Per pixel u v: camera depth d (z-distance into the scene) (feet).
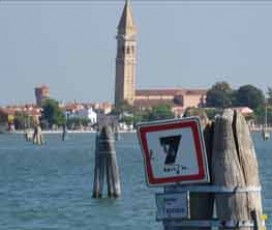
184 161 156.15
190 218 157.07
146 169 158.71
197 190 156.46
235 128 155.84
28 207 476.13
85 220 411.34
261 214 156.15
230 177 154.92
